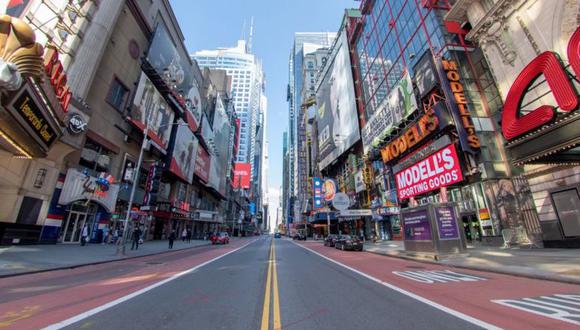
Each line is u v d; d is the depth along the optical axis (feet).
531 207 57.41
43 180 63.21
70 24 72.54
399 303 20.04
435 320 15.97
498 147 66.95
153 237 126.21
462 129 68.39
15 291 23.71
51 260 41.45
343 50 184.44
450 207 51.96
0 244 54.49
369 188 135.74
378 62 135.23
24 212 59.00
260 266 42.60
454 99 71.56
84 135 76.79
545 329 13.94
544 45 53.36
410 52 104.37
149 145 107.96
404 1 110.83
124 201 96.32
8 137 44.70
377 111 120.88
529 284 25.95
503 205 61.46
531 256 42.11
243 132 538.88
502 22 62.28
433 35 88.99
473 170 67.87
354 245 77.41
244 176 429.79
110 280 29.86
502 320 15.60
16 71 37.04
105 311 17.98
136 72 105.19
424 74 84.94
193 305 19.71
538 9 54.95
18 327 14.56
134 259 53.16
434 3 90.12
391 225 117.19
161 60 117.50
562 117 42.32
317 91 244.63
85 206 78.38
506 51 61.21
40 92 46.52
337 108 186.80
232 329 14.78
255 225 598.34
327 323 15.74
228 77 329.72
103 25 80.53
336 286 26.76
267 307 19.21
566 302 19.11
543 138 42.93
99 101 83.87
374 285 27.09
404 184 92.02
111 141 89.15
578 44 40.93
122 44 96.43
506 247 57.77
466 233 71.61
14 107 40.42
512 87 52.65
